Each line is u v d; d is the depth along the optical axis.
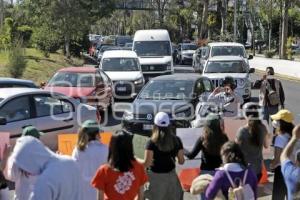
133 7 102.75
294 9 86.94
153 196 7.89
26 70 34.41
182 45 56.09
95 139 7.42
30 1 46.78
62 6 46.56
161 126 7.83
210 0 87.00
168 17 102.06
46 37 48.09
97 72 21.12
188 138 10.78
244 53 34.50
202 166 8.37
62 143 10.92
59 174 5.00
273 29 91.62
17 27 50.41
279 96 15.27
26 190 5.55
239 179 6.34
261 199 10.64
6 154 7.54
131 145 6.48
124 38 63.44
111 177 6.42
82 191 5.25
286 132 8.75
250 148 8.93
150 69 33.97
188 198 10.52
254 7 79.50
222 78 24.72
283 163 6.91
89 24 54.00
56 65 41.97
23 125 12.83
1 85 16.22
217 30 89.31
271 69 15.44
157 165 7.86
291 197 6.73
